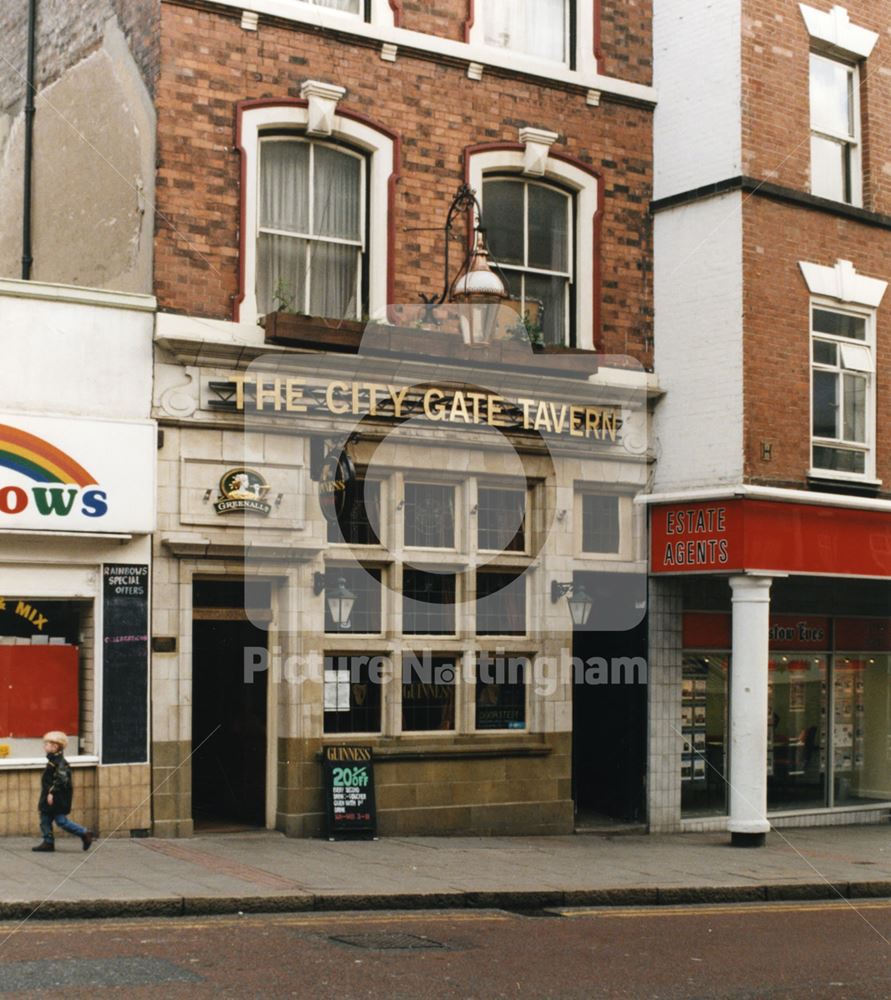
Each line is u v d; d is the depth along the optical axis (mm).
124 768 14273
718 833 17953
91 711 14258
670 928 11422
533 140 17141
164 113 14891
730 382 17062
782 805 19344
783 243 17547
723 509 16750
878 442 18547
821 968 9836
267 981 8492
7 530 13703
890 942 11086
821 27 18234
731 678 17781
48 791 13000
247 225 15281
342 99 15914
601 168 17766
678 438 17594
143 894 10914
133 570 14430
